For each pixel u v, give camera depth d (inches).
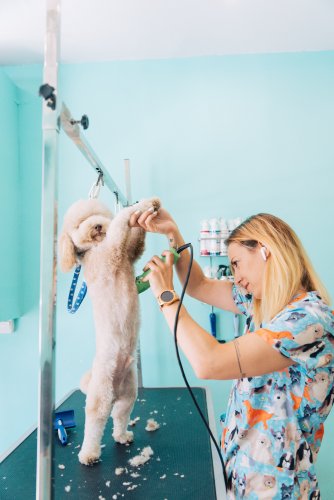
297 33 71.1
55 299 26.5
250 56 77.9
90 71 78.6
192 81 78.0
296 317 30.8
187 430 49.8
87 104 78.4
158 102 78.0
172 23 67.0
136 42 72.4
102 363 38.2
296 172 76.7
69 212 38.9
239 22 67.3
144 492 36.1
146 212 36.3
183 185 77.3
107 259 37.1
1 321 69.4
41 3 60.5
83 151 36.6
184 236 76.8
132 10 63.0
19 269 76.3
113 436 45.9
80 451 41.8
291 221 76.4
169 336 75.3
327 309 32.3
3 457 44.9
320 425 34.5
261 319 37.8
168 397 63.3
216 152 77.3
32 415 75.5
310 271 36.1
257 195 76.7
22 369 75.9
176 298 34.1
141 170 77.6
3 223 70.2
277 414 32.9
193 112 77.8
